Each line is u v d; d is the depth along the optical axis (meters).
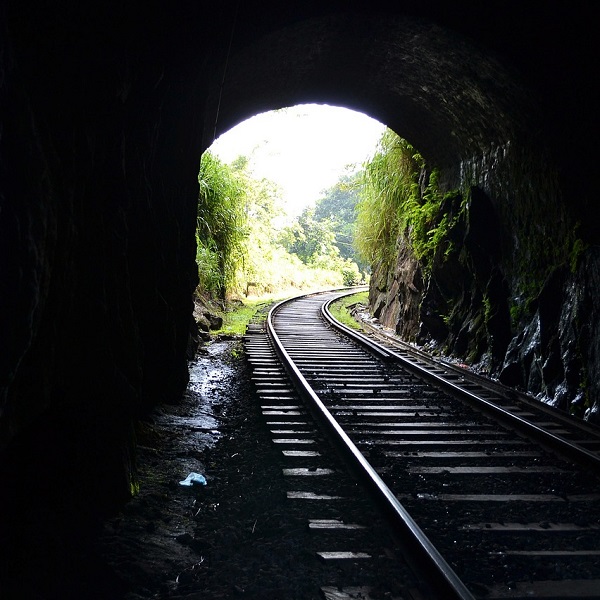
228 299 22.80
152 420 6.68
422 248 14.07
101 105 4.16
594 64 7.62
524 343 9.79
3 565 3.18
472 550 3.86
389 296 19.14
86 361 4.02
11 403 2.97
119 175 4.73
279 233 40.25
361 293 33.81
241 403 8.13
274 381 9.43
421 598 3.28
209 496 4.88
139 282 6.08
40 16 3.20
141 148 5.65
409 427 6.89
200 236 17.86
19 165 2.62
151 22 5.05
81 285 3.97
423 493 4.89
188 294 8.23
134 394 4.50
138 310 6.13
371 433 6.62
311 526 4.15
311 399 7.86
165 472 5.28
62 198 3.33
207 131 9.97
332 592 3.33
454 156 12.73
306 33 8.52
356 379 9.79
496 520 4.38
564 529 4.23
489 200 11.28
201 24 6.30
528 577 3.55
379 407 7.78
